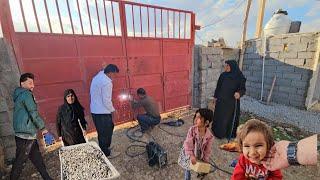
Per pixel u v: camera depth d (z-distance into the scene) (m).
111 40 4.64
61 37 3.95
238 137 0.96
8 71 3.42
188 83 6.61
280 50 8.12
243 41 9.81
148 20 5.18
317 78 7.30
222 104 4.40
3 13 3.29
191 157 2.26
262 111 7.26
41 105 3.93
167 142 4.53
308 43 7.18
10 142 3.57
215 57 6.83
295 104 7.82
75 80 4.28
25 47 3.59
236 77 4.26
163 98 6.05
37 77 3.80
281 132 5.21
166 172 3.41
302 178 3.29
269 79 8.70
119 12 4.64
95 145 3.07
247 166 1.17
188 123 5.65
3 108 3.42
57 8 3.81
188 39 6.27
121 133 4.96
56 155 3.91
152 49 5.47
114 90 4.97
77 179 2.33
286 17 9.74
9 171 3.35
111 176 2.37
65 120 3.16
